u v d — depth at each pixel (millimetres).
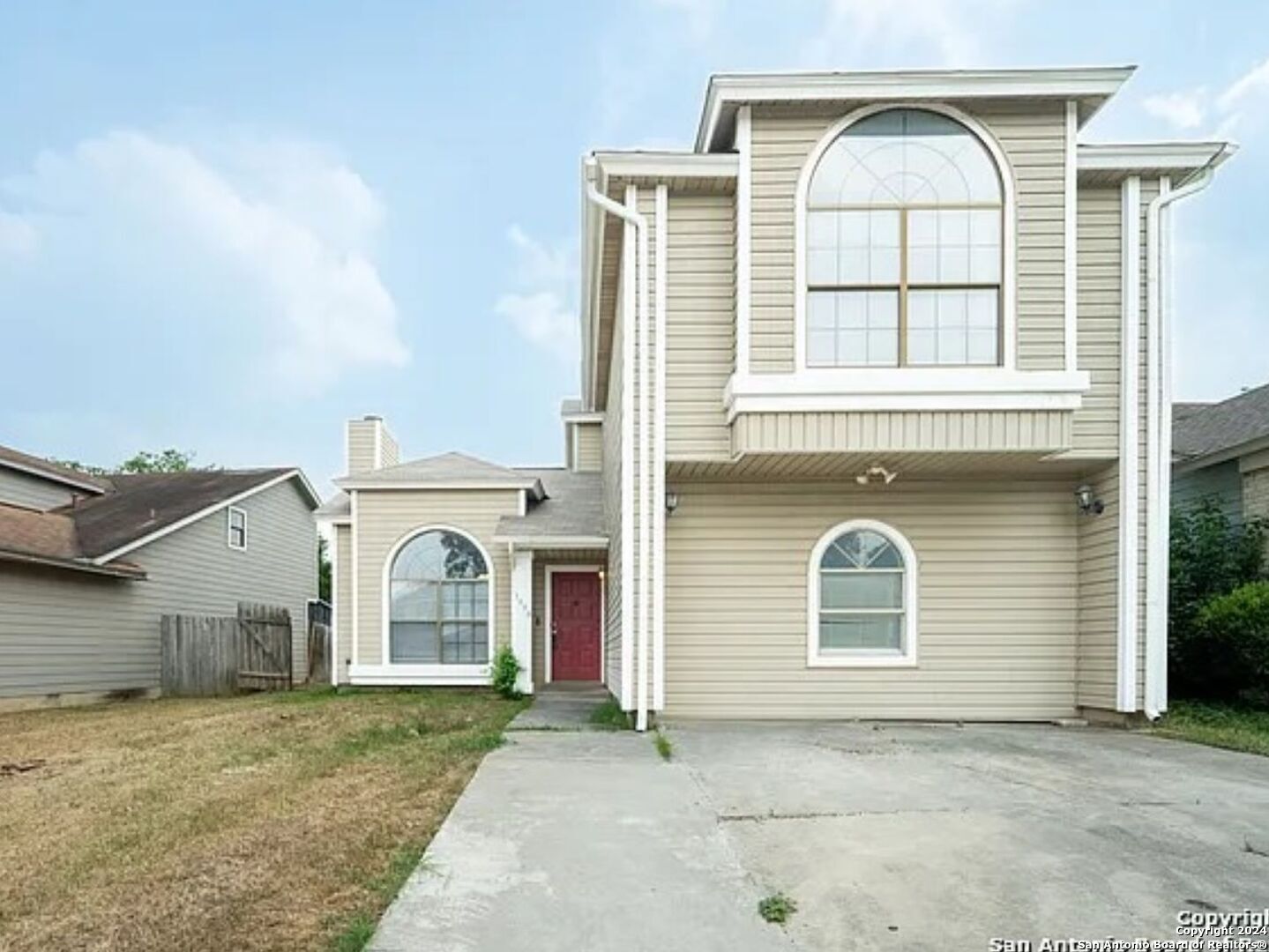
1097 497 8805
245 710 10984
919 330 7969
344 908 3566
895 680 9062
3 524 13625
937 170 8047
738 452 7953
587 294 11969
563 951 3219
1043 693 9016
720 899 3713
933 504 9188
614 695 11852
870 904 3660
